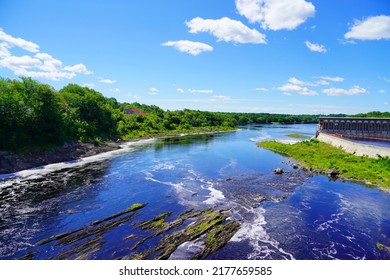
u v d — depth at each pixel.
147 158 58.47
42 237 22.78
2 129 47.91
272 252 21.08
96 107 83.19
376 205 31.23
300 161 56.59
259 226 25.58
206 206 30.06
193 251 20.70
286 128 186.00
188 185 37.97
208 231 23.86
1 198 31.78
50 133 56.00
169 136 113.44
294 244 22.44
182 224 25.30
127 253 20.28
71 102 78.50
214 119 173.75
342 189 37.00
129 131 103.56
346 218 27.70
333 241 23.08
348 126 95.81
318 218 27.64
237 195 33.97
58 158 53.47
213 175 43.81
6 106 48.84
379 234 24.44
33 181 39.03
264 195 34.19
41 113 54.16
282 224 26.11
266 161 56.50
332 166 47.88
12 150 47.50
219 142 91.19
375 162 46.47
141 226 24.80
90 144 66.00
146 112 172.25
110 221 25.88
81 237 22.78
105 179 40.62
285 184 39.09
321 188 37.38
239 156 62.38
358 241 23.14
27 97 53.62
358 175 42.25
